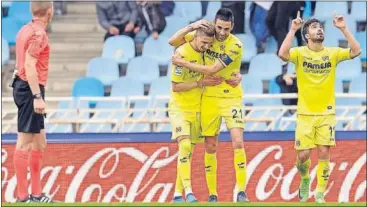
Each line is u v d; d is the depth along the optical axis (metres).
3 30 55.94
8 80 54.66
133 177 43.91
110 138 43.97
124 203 30.30
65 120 45.91
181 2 57.03
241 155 35.81
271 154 44.09
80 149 43.88
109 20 55.66
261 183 44.00
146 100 49.88
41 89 34.72
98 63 54.06
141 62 53.88
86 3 58.31
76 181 43.81
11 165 43.41
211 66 35.12
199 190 43.72
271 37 55.03
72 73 55.38
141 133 43.97
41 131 35.31
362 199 44.50
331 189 44.44
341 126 50.91
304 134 36.28
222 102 35.97
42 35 34.34
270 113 50.28
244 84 51.97
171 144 43.97
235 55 35.38
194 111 36.03
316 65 35.97
